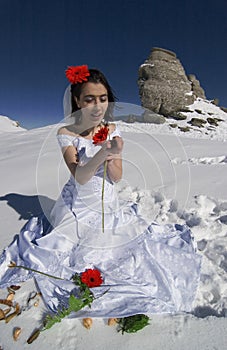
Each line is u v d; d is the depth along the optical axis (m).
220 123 18.22
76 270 2.26
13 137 10.82
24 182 5.10
